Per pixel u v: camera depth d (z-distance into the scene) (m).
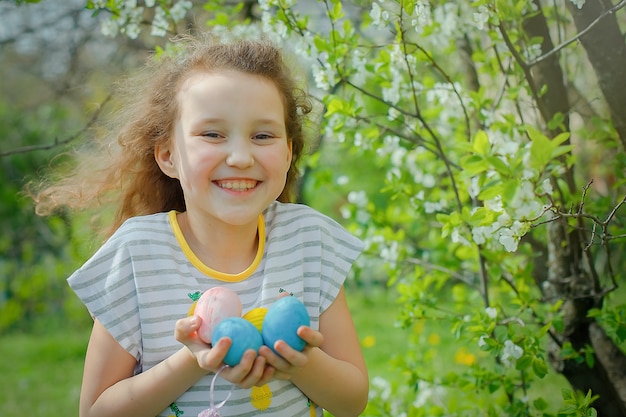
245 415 1.70
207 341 1.53
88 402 1.71
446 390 3.09
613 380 2.48
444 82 2.99
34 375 4.98
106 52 4.79
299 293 1.82
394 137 2.68
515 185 1.71
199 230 1.83
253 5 3.52
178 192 2.13
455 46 2.98
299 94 2.22
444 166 3.00
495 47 2.47
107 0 2.61
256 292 1.80
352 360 1.85
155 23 2.67
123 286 1.74
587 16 2.19
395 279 2.93
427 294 2.72
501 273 2.47
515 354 2.19
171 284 1.74
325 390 1.74
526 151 1.77
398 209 3.22
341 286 1.91
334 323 1.87
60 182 2.40
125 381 1.68
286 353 1.46
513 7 2.27
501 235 1.83
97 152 2.40
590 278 2.56
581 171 3.15
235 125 1.72
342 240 1.96
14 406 4.29
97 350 1.73
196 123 1.73
